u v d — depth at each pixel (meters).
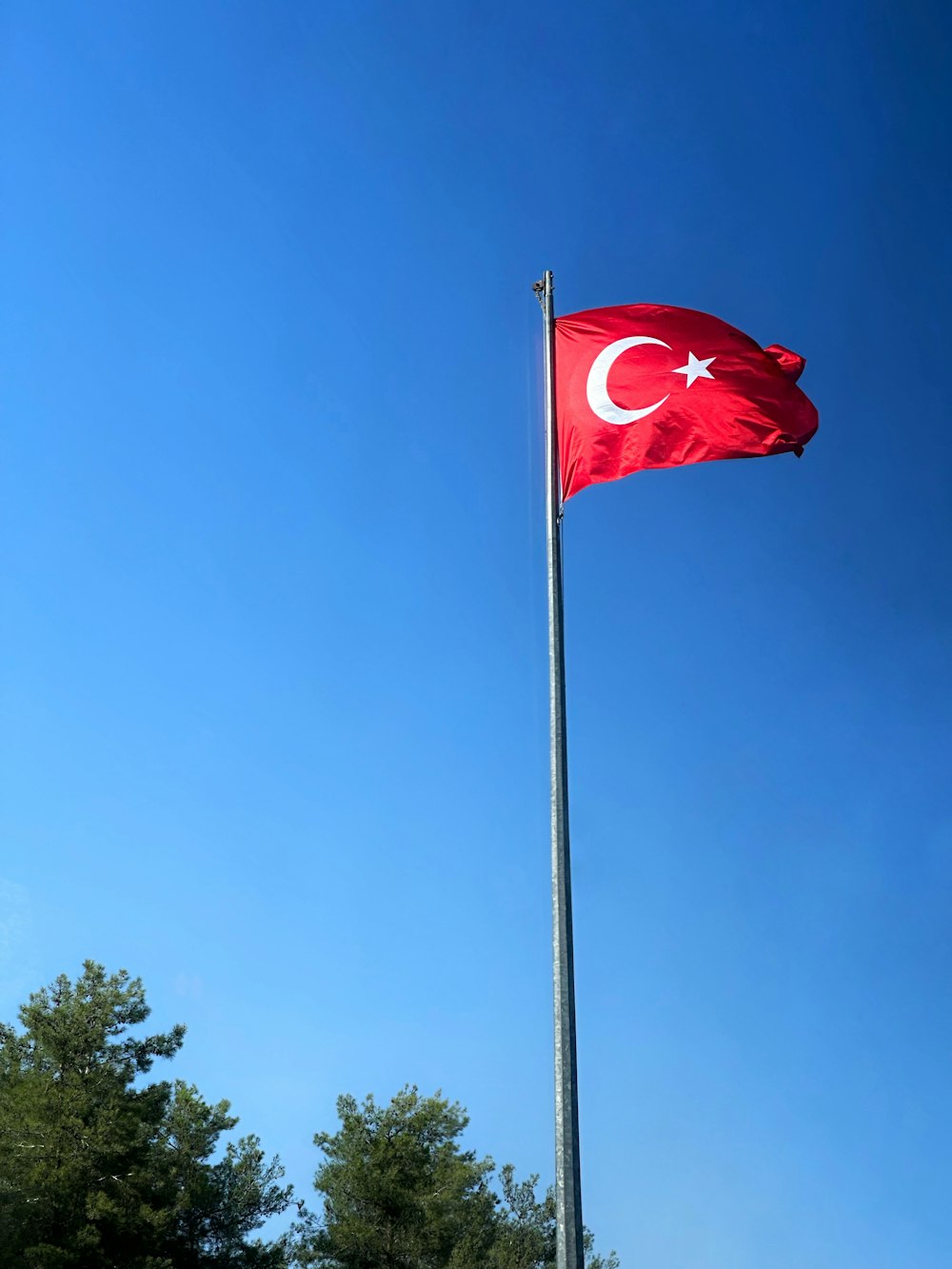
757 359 16.30
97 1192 30.05
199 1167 34.59
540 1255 41.84
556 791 12.33
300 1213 37.75
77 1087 31.58
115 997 32.88
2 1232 28.72
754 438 15.93
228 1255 34.47
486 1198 41.56
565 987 11.30
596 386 16.22
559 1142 10.66
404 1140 38.75
